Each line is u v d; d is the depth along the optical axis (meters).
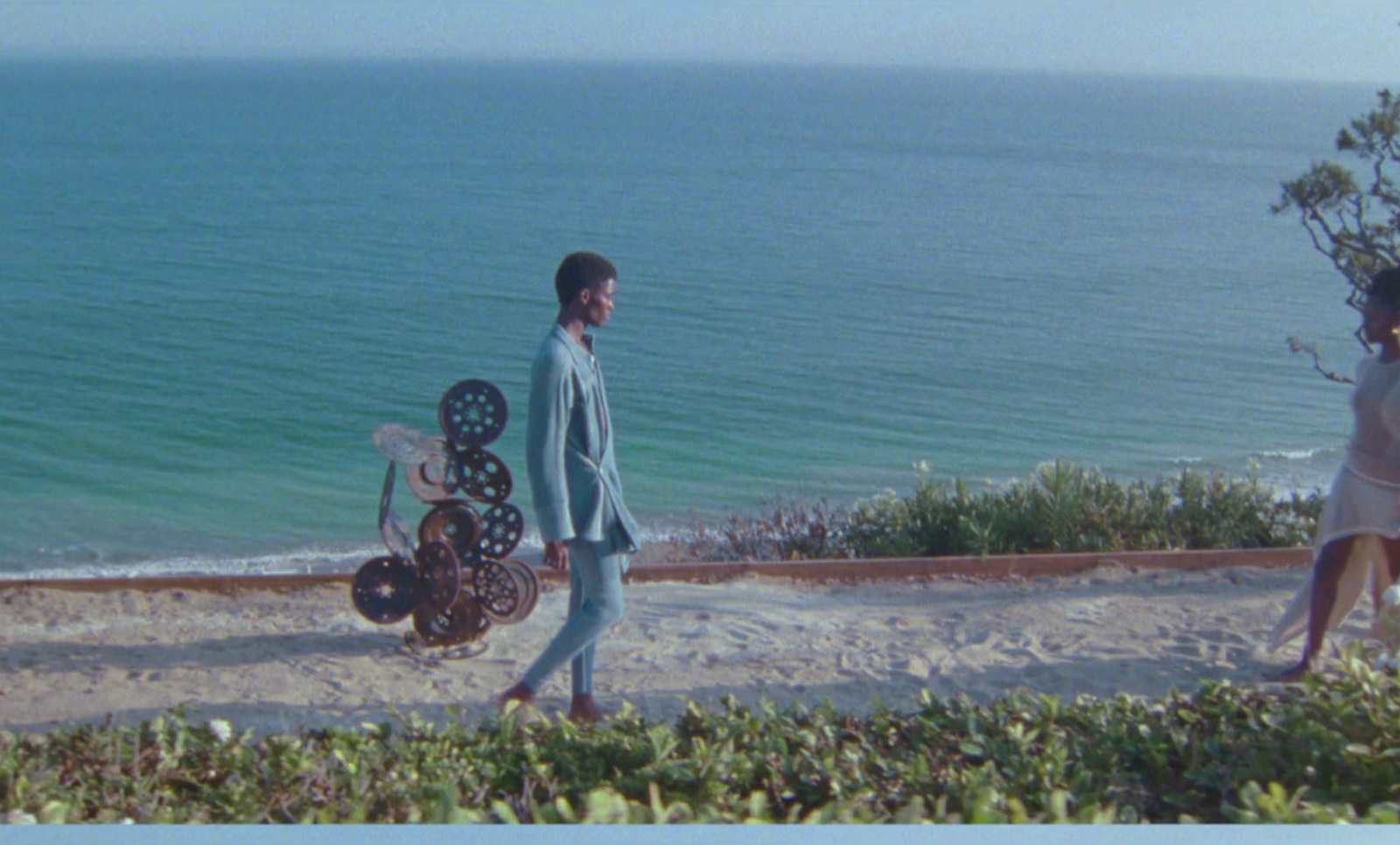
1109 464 25.02
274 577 7.29
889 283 51.66
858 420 28.95
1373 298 5.31
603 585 5.10
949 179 107.81
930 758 3.70
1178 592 7.30
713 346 37.56
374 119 166.62
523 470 22.61
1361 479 5.38
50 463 23.56
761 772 3.55
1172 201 92.06
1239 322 43.53
